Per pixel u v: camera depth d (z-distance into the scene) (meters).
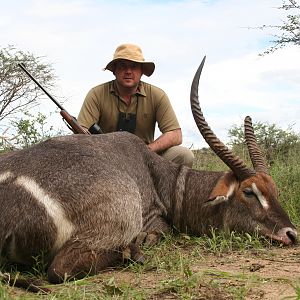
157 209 2.65
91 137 2.43
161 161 2.73
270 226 2.53
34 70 5.14
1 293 1.66
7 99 5.12
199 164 4.16
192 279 1.82
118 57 3.08
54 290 1.80
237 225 2.60
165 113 3.19
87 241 2.01
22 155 2.13
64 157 2.12
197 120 2.68
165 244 2.50
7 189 1.98
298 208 3.31
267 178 2.61
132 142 2.61
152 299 1.72
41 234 1.95
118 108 3.19
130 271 2.08
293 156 4.36
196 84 2.74
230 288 1.80
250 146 2.80
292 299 1.69
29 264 2.02
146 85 3.22
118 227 2.09
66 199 2.00
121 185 2.15
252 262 2.23
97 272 2.02
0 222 1.95
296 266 2.17
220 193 2.55
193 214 2.69
